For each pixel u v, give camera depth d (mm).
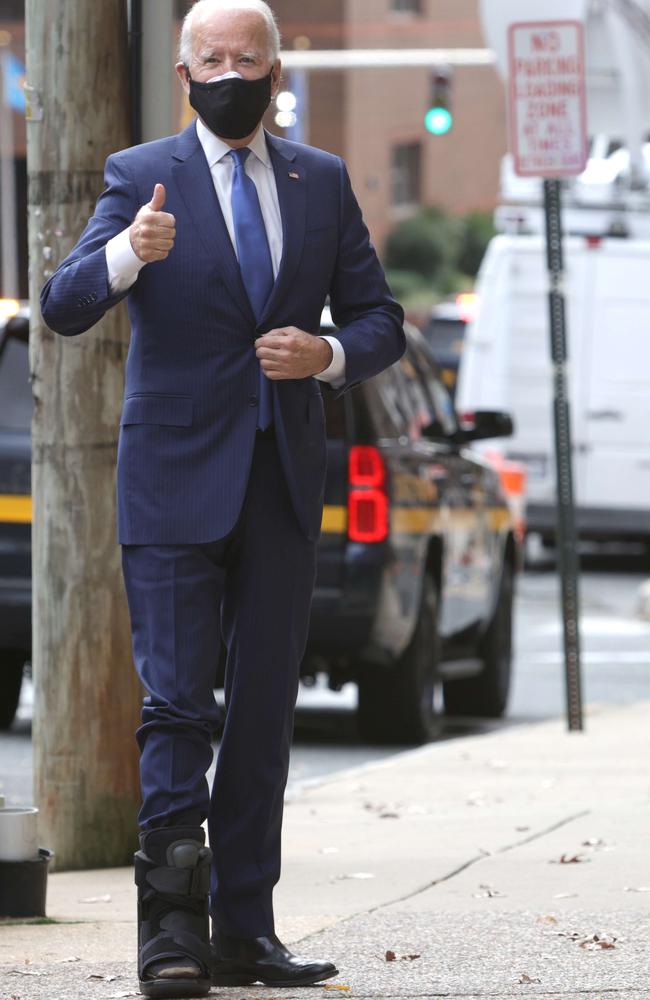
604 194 50844
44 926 13047
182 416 10352
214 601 10484
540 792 18766
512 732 23922
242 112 10203
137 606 10445
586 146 23406
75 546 15469
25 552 23578
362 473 22766
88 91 15148
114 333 15320
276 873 10867
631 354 48906
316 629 22781
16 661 25094
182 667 10320
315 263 10516
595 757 21297
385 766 21016
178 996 10203
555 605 43000
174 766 10258
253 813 10719
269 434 10477
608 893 13289
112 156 10547
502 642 27969
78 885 14883
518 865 14625
